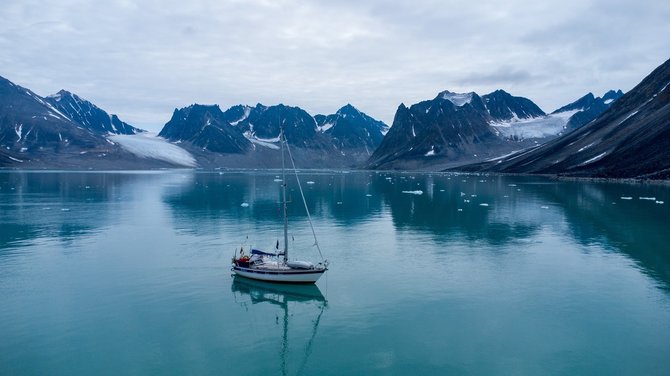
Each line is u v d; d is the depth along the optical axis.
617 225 79.69
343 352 32.09
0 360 30.62
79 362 30.47
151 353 31.81
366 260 55.41
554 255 57.66
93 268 51.38
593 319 37.12
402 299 41.81
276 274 45.78
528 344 32.88
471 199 126.12
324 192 153.75
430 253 58.94
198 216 90.94
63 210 98.31
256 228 77.00
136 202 115.31
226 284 46.09
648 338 33.69
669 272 49.94
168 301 41.41
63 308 39.50
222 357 31.42
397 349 32.38
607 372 29.17
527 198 126.81
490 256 57.28
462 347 32.56
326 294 43.22
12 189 153.12
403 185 192.25
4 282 46.06
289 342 33.56
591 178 197.38
